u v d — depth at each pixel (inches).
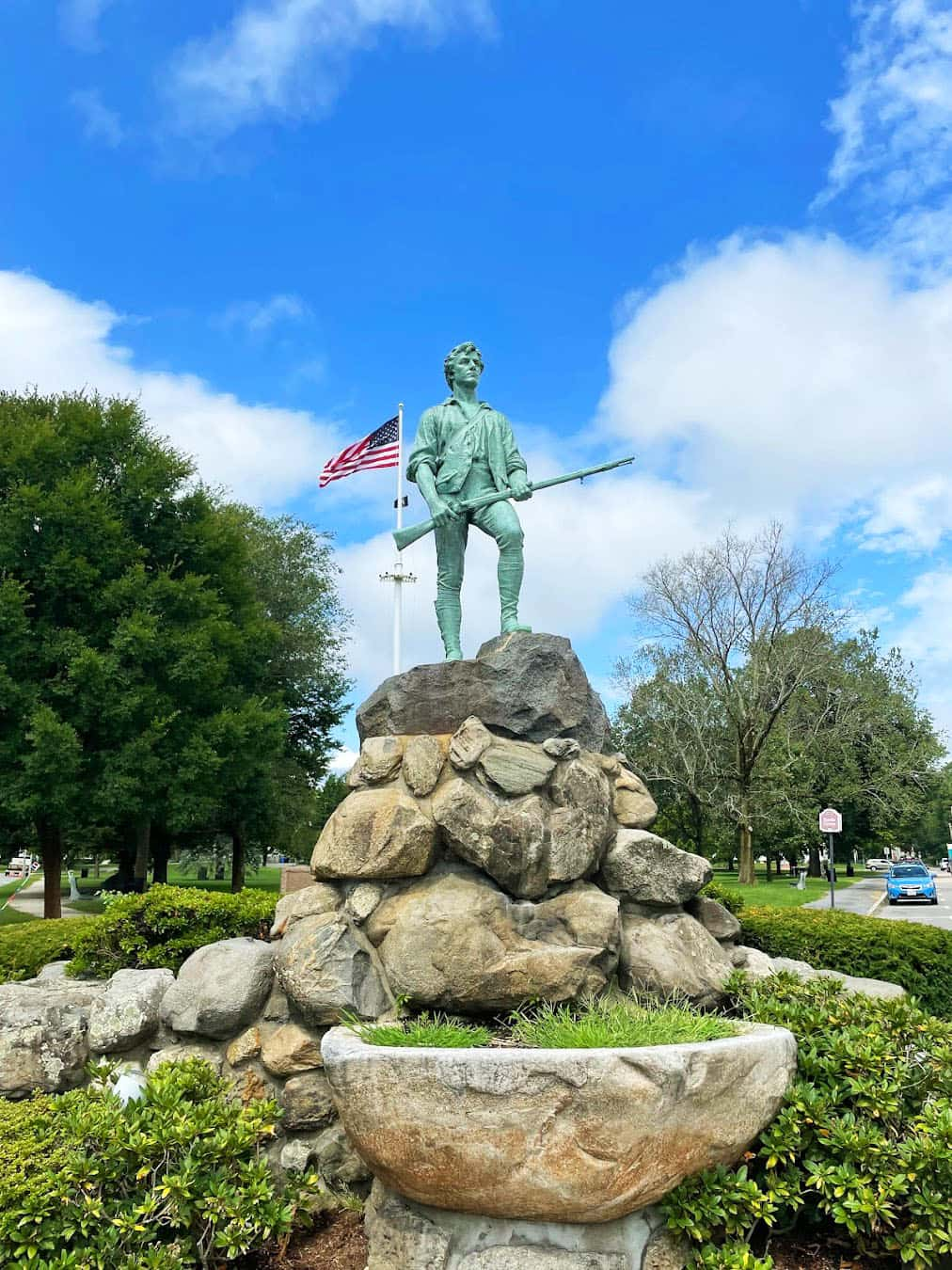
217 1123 165.2
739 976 211.9
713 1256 145.9
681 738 1346.0
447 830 212.4
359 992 199.0
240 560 964.6
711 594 1242.6
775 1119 160.6
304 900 219.3
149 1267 143.9
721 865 2272.4
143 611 795.4
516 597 269.1
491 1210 145.4
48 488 812.6
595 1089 138.6
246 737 859.4
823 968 299.1
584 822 216.5
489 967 194.4
